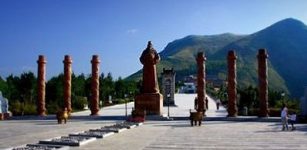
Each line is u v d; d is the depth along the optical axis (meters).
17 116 48.31
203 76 46.03
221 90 109.00
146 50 46.41
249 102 64.81
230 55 44.94
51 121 42.12
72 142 20.31
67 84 49.12
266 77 43.66
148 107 45.19
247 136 25.50
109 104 86.12
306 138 24.27
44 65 49.59
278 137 24.86
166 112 56.38
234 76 44.78
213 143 21.64
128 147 19.75
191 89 145.75
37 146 19.33
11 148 18.58
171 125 35.47
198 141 22.55
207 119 43.31
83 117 46.16
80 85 80.81
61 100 68.00
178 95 123.44
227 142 22.12
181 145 20.72
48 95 68.50
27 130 30.45
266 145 20.83
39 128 32.38
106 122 39.91
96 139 23.22
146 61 46.06
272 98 68.56
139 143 21.44
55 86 68.88
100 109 67.19
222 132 28.38
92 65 49.09
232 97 44.59
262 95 43.44
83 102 70.25
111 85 97.81
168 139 23.53
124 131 28.89
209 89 132.25
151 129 30.92
